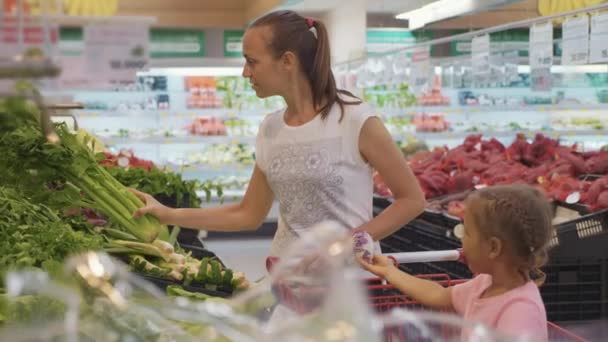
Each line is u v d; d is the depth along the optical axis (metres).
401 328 1.97
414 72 8.41
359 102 2.87
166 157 10.80
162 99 10.58
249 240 10.09
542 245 2.20
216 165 10.66
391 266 2.52
